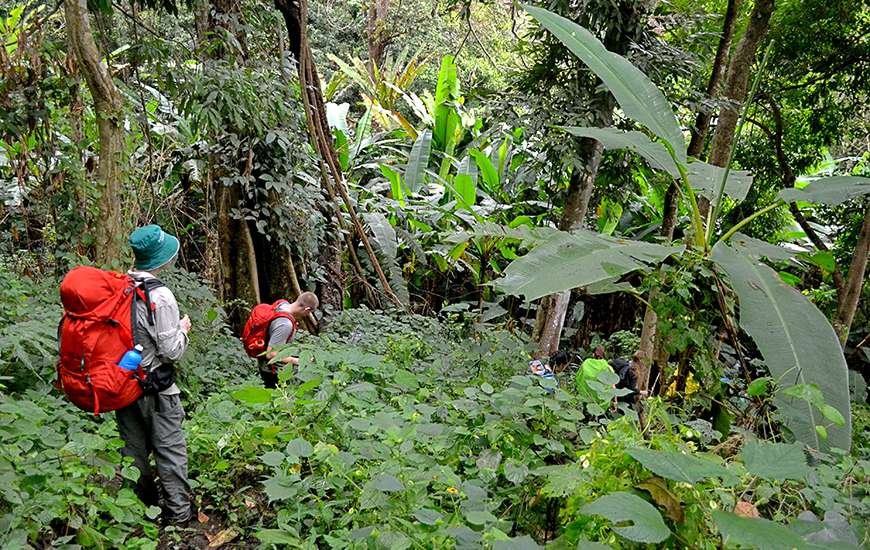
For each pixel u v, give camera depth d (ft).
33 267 18.58
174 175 26.71
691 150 21.61
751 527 3.80
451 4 28.60
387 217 32.91
